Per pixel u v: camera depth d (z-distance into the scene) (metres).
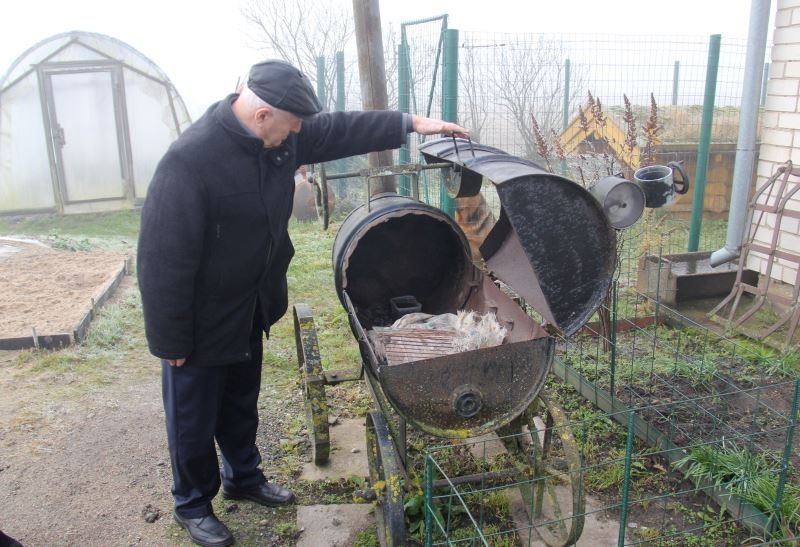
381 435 2.86
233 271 2.88
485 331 3.14
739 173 5.80
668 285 5.89
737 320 5.39
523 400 2.81
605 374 4.66
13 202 10.04
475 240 5.48
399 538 2.68
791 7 5.52
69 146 10.17
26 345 5.26
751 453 3.63
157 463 3.88
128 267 7.45
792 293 5.59
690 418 4.09
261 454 3.94
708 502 3.40
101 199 10.53
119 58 10.16
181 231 2.67
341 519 3.37
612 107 8.73
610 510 3.36
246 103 2.68
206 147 2.68
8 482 3.69
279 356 5.20
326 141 3.21
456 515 3.31
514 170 2.60
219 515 3.44
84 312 5.74
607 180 3.64
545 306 2.75
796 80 5.52
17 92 9.73
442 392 2.70
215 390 3.06
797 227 5.60
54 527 3.35
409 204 3.41
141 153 10.57
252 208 2.81
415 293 4.04
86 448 4.02
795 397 3.00
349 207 10.20
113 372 5.01
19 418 4.31
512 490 3.46
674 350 5.06
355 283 3.95
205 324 2.92
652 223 7.05
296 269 7.36
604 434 3.99
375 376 2.83
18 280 6.75
